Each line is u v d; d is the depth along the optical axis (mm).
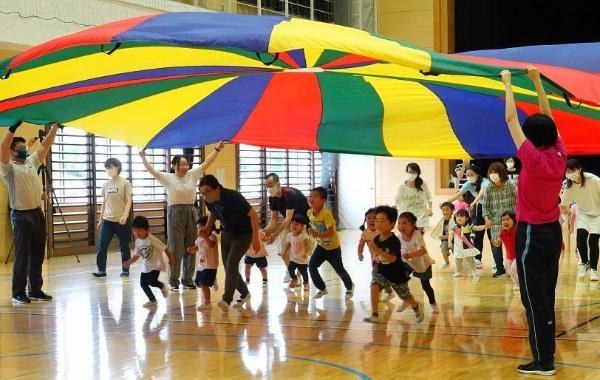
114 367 6488
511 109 5816
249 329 8070
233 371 6324
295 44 5402
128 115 8539
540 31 21969
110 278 12359
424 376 6082
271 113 9133
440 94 8547
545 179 5848
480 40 22453
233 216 8758
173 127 8961
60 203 15758
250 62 7270
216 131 9305
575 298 9836
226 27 5746
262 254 11297
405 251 8906
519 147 5871
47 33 12320
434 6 21906
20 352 7066
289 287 11000
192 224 10938
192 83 8195
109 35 5629
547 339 6055
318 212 10055
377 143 9570
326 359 6715
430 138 9445
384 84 8352
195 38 5480
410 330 7934
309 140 9617
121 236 12641
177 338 7637
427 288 8945
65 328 8172
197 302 9844
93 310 9281
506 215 10484
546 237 5941
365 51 5457
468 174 14320
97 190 16516
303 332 7891
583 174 11148
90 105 8047
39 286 10062
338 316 8781
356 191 22969
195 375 6215
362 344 7305
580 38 21578
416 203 12992
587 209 11336
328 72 7777
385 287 8555
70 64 6770
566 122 8758
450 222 13023
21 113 7801
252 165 20188
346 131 9406
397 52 5512
